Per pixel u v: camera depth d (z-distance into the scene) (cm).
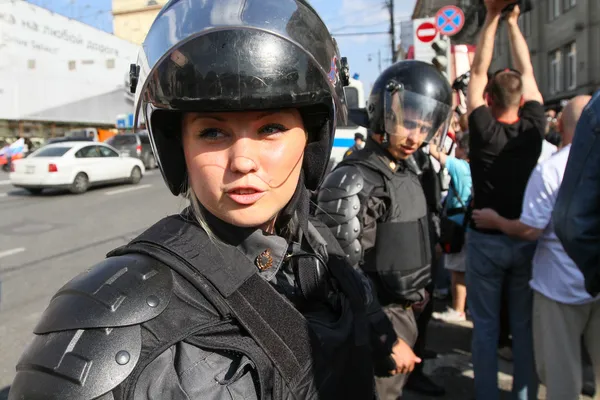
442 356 341
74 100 2695
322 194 175
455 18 643
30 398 58
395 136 191
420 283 194
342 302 94
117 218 832
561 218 165
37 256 585
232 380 65
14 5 2423
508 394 286
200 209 76
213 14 68
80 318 61
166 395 61
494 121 233
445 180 353
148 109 78
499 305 241
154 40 73
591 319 203
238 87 67
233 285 69
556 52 1836
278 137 73
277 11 71
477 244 239
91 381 57
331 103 86
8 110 2412
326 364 79
